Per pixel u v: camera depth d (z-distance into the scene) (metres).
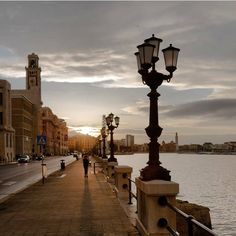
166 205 9.13
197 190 54.66
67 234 10.68
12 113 126.94
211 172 100.50
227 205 39.66
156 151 9.92
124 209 14.88
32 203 16.81
